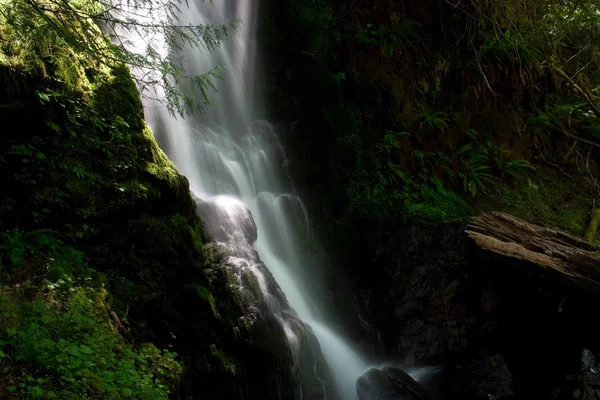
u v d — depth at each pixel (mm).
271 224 8289
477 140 12773
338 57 11172
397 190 10820
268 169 8891
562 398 8070
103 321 4746
